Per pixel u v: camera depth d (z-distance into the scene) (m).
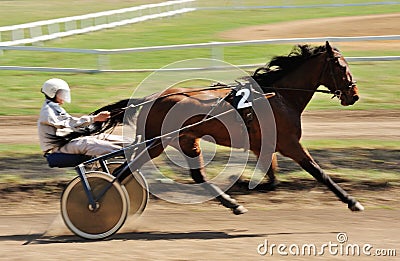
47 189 8.83
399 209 8.14
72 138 7.21
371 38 15.91
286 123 7.55
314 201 8.43
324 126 12.30
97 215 7.11
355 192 8.71
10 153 10.30
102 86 14.89
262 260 6.43
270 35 21.48
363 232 7.31
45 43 20.78
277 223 7.65
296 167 9.33
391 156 10.02
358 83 14.90
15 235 7.36
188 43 20.12
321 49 7.82
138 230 7.46
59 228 7.61
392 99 14.00
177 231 7.41
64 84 7.16
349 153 10.16
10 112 13.42
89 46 20.09
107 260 6.44
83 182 7.06
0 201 8.52
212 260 6.42
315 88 7.83
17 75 16.11
